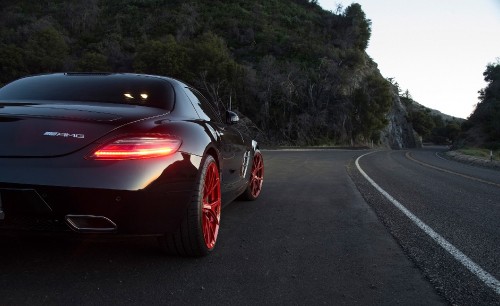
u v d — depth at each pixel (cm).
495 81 6569
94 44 6569
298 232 338
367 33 8669
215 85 4481
